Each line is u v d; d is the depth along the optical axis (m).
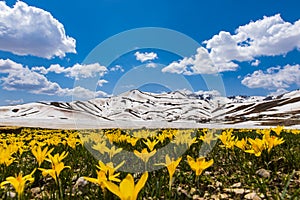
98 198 3.16
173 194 3.47
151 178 4.32
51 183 4.58
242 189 3.98
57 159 3.31
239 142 5.75
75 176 4.84
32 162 6.77
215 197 3.75
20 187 2.70
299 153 6.18
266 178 4.48
